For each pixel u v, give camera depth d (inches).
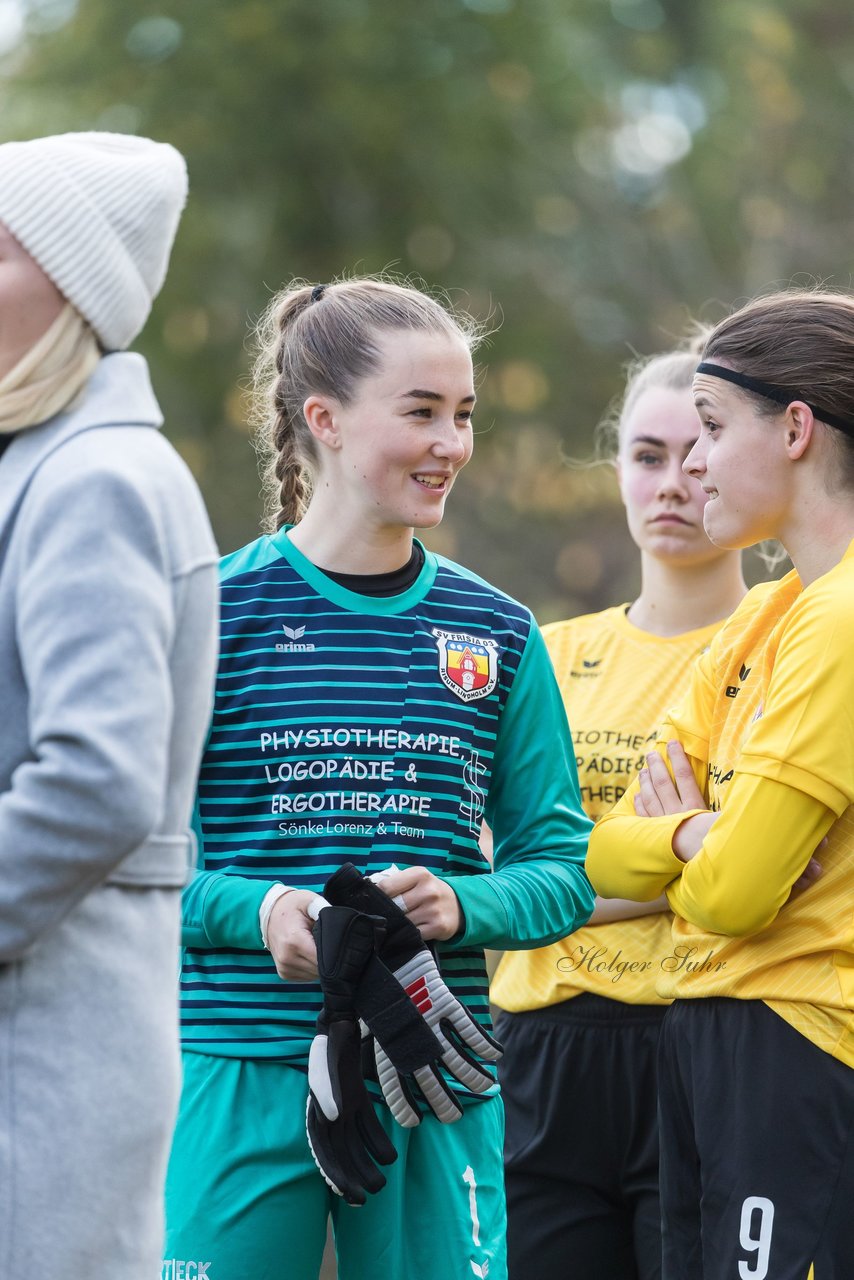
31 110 2197.3
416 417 345.4
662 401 441.1
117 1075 241.4
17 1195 233.3
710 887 322.3
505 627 364.2
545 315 2251.5
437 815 345.4
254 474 2059.5
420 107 2164.1
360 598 351.9
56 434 250.8
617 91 2406.5
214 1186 327.6
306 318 362.3
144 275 259.8
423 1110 334.6
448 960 345.7
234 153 2118.6
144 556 239.6
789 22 2448.3
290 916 321.7
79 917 243.0
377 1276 331.3
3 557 243.0
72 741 228.5
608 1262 417.4
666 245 2369.6
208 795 346.3
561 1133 415.8
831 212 2372.0
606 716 437.1
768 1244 314.3
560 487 2240.4
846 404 335.6
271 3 2151.8
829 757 315.3
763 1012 323.9
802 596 331.9
